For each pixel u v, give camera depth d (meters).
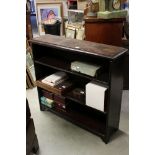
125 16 2.36
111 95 1.71
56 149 1.89
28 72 2.93
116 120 2.00
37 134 2.07
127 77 2.58
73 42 1.97
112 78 1.63
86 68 1.77
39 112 2.43
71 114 2.22
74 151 1.86
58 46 1.86
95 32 2.38
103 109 1.77
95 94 1.75
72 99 2.01
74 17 3.75
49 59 2.20
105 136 1.91
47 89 2.18
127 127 2.13
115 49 1.73
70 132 2.10
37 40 2.08
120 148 1.88
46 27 4.16
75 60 1.99
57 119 2.30
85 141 1.97
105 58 1.57
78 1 3.71
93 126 2.03
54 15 4.57
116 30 2.38
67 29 3.16
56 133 2.09
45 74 2.36
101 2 2.25
